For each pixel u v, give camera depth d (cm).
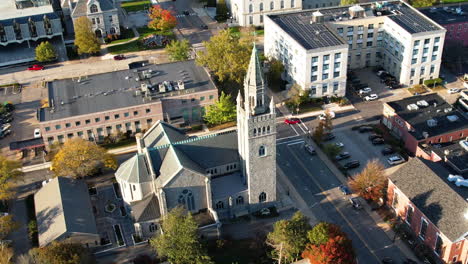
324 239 11138
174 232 11156
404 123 15650
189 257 11125
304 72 17500
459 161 13750
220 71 17875
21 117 17925
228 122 17200
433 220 11688
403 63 18538
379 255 12125
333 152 15100
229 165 13400
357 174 14625
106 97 16725
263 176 12794
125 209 13462
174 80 17550
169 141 12962
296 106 17500
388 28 19100
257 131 11962
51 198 12962
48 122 15525
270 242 11938
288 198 13838
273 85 19100
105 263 12000
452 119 15662
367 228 12888
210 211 12631
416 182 12569
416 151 15150
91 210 12938
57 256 10788
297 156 15512
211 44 18462
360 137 16250
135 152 15950
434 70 18800
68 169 13888
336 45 17325
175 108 16862
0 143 16650
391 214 13225
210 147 13138
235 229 12862
